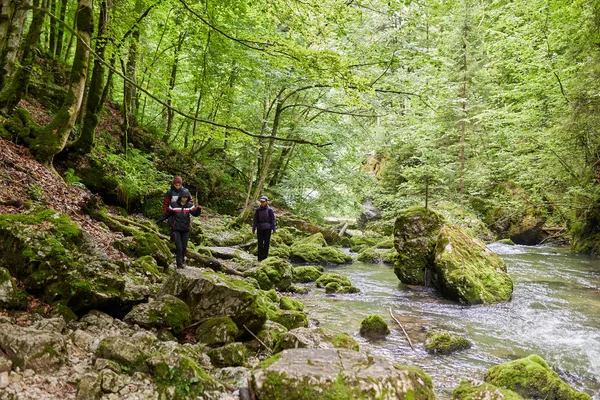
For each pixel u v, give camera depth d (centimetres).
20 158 866
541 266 1458
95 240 767
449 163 2547
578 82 1547
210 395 366
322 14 679
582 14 1538
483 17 2331
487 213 2492
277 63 1303
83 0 892
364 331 710
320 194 2438
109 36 1073
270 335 576
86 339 426
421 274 1150
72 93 933
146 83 1644
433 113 1856
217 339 504
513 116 1995
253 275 1000
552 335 717
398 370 355
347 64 843
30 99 1289
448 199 2420
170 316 514
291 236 1858
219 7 1100
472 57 2397
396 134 2203
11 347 354
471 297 943
